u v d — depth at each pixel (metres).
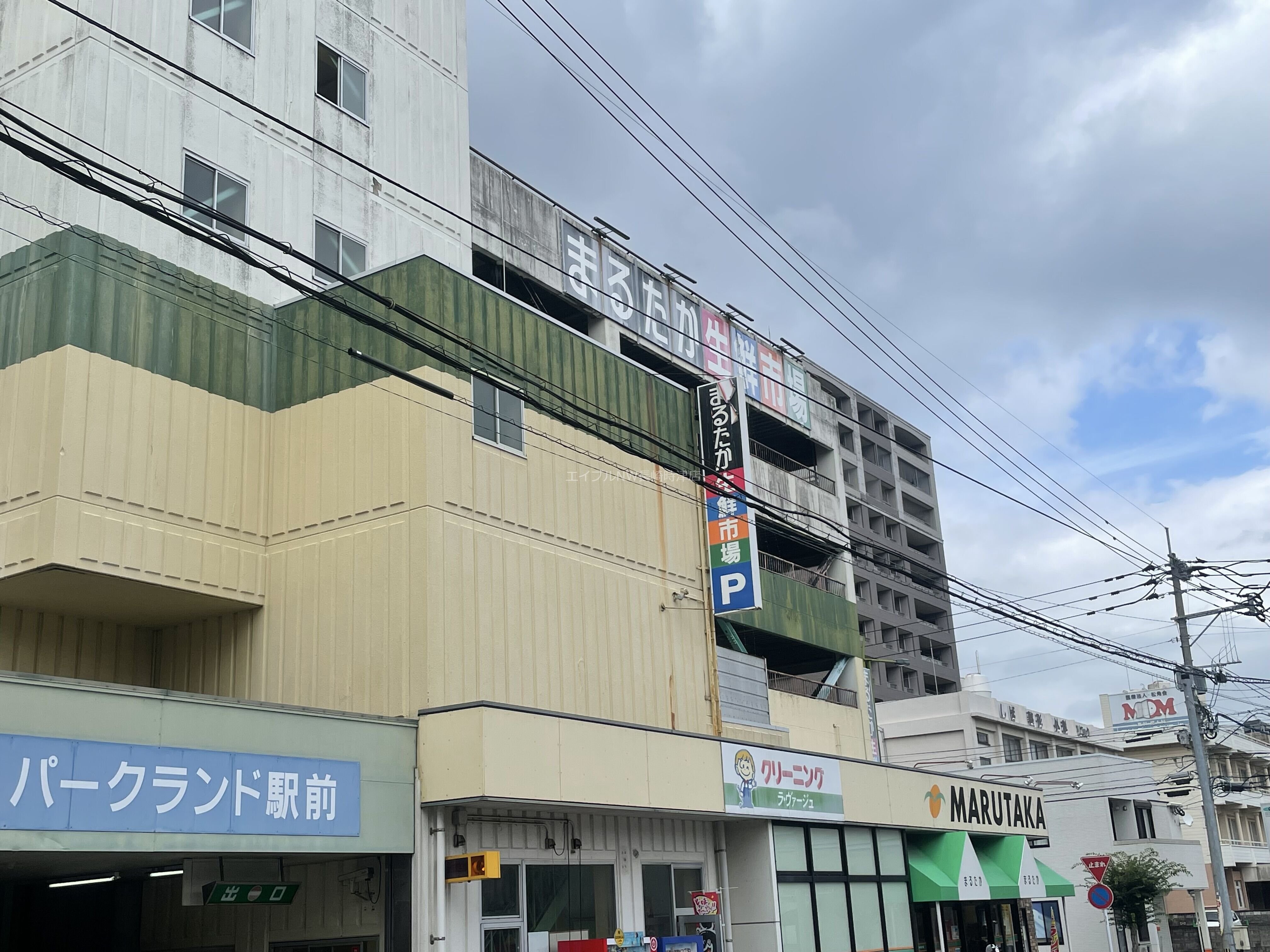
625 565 20.62
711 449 23.11
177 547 17.02
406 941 14.82
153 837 12.44
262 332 19.16
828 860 22.00
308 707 14.75
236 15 20.88
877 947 22.58
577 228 30.89
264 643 17.88
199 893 14.55
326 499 17.95
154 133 19.05
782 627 28.05
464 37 26.12
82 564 15.73
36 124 18.88
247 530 18.08
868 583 78.75
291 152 21.27
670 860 19.33
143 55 19.19
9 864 14.33
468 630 17.06
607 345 30.33
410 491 17.16
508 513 18.36
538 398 19.52
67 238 16.64
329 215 21.72
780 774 20.67
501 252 28.20
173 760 12.80
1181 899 48.09
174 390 17.50
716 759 19.14
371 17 23.72
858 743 29.78
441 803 15.23
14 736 11.49
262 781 13.64
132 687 12.61
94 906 17.59
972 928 26.84
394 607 16.80
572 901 17.28
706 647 22.17
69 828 11.75
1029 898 28.08
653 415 22.38
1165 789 51.50
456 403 17.84
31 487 15.98
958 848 25.64
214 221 19.59
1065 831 44.62
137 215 18.47
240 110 20.50
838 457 36.81
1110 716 65.44
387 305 10.62
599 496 20.44
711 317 34.28
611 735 17.14
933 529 87.12
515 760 15.44
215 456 17.88
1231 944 29.11
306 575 17.78
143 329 17.28
